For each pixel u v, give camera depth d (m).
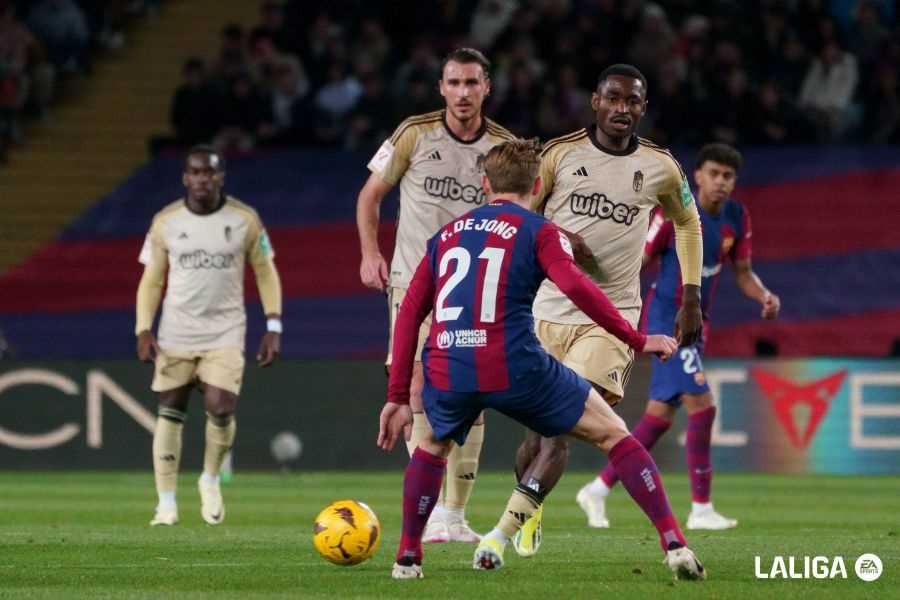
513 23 67.38
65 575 22.45
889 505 40.38
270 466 55.53
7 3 72.75
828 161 64.81
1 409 55.69
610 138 25.61
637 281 26.22
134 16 77.12
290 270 66.06
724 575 22.20
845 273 64.31
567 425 20.81
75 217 70.62
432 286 21.00
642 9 66.94
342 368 55.59
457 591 20.11
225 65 68.12
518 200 21.16
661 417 34.25
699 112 64.38
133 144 72.88
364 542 22.83
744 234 34.28
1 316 66.19
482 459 54.88
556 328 26.11
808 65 66.81
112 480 50.84
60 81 74.12
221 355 33.88
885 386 54.25
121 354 66.12
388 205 66.62
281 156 66.69
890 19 69.94
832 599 19.58
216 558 24.94
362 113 66.44
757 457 54.53
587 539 29.09
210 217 34.25
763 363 54.66
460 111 27.62
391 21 70.00
